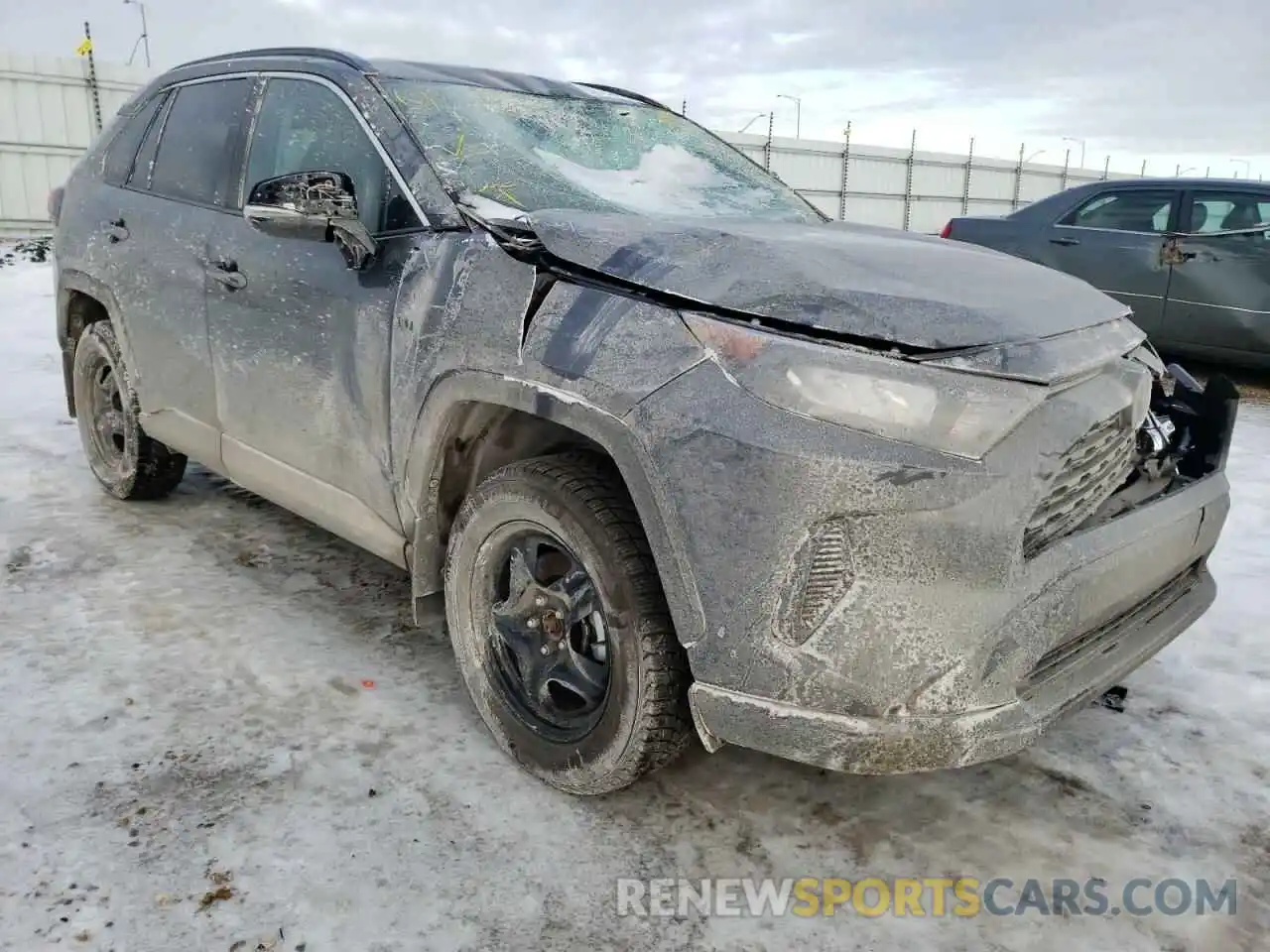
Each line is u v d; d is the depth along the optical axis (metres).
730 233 2.28
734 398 1.90
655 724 2.13
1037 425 1.90
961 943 1.97
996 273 2.28
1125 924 2.03
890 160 25.80
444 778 2.42
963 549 1.83
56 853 2.10
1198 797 2.46
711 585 1.93
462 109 2.93
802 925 2.00
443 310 2.40
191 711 2.68
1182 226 7.24
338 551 3.84
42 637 3.07
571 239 2.23
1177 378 2.77
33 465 4.85
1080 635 2.12
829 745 1.89
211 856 2.11
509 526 2.38
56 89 18.83
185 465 4.23
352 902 1.99
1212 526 2.61
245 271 3.07
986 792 2.46
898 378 1.84
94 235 3.94
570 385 2.10
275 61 3.30
